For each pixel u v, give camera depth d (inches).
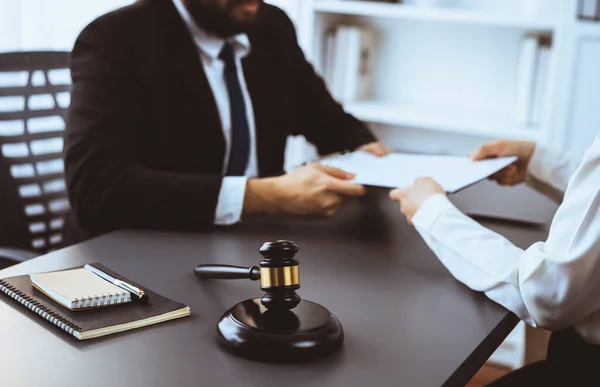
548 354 54.6
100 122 60.5
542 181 68.1
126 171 57.7
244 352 34.0
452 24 121.4
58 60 75.9
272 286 36.0
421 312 40.4
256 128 76.0
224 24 68.1
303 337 34.1
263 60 77.1
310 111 85.0
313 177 54.9
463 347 36.4
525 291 39.8
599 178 38.3
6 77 72.1
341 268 46.9
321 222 57.4
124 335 36.0
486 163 63.4
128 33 64.9
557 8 106.8
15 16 88.5
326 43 121.8
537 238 54.8
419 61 125.0
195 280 43.8
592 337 43.4
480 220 58.9
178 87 67.6
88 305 37.8
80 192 58.4
